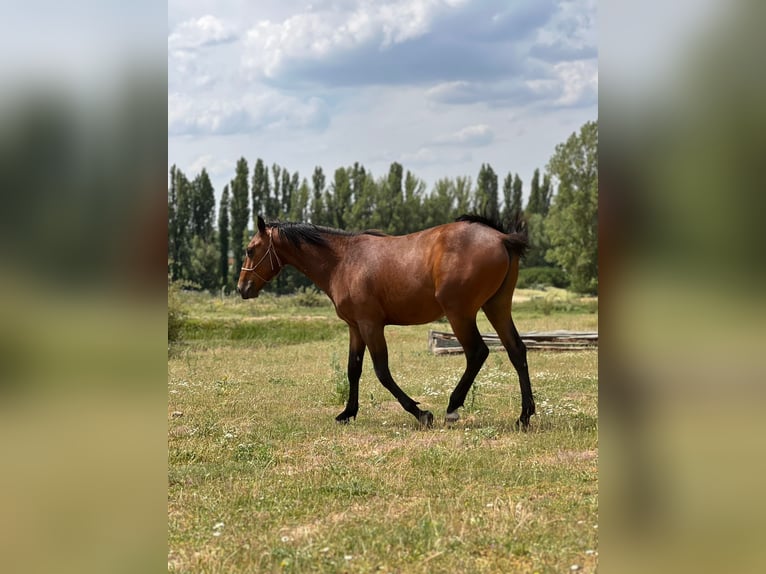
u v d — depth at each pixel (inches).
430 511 179.6
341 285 324.5
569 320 993.5
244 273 342.6
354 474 224.5
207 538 167.9
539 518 170.7
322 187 2463.1
